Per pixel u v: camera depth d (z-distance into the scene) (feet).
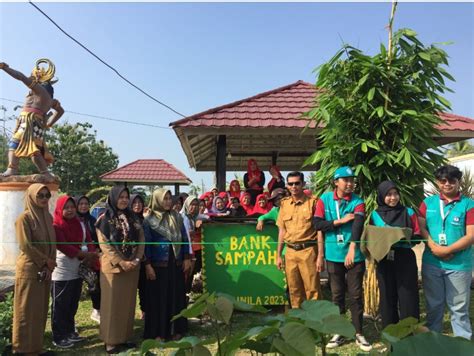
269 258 18.10
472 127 23.25
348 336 4.96
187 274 16.35
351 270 13.87
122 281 14.07
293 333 4.87
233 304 5.53
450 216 12.28
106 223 14.14
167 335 14.94
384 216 13.08
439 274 12.64
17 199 26.09
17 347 12.77
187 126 22.66
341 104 15.69
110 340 13.96
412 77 15.87
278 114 24.41
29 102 27.71
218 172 25.18
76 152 114.11
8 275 22.26
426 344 4.50
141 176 61.77
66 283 14.90
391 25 16.21
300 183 14.96
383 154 15.58
